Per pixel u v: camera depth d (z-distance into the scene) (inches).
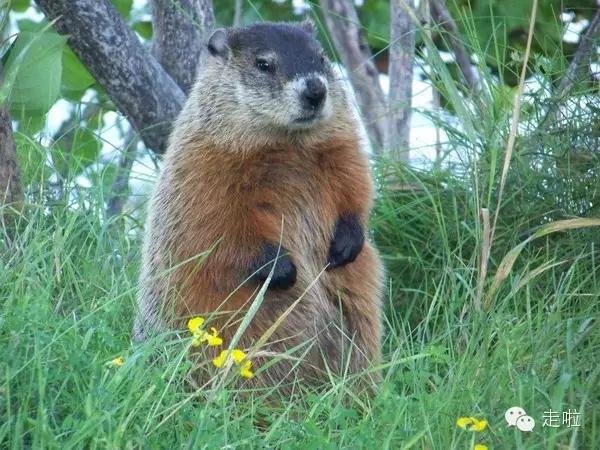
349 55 417.7
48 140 345.1
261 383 256.2
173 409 203.8
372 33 362.6
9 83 285.7
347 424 217.0
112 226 326.0
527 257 302.2
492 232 279.3
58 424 199.0
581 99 327.0
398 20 396.2
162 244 267.7
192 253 261.1
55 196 322.3
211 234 260.4
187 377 239.5
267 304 261.7
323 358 255.4
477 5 438.3
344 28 417.7
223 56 279.0
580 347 245.4
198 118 274.8
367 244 280.7
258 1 486.6
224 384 225.0
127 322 278.5
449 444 202.8
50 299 251.1
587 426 214.2
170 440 199.2
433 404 214.5
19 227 292.0
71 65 378.6
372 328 276.7
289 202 268.1
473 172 320.2
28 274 258.5
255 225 262.1
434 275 314.5
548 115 323.6
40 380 189.3
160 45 380.5
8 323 216.5
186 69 378.0
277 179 267.7
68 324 230.5
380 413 225.0
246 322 226.8
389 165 338.0
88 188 320.2
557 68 352.2
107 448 181.0
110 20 343.3
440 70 305.3
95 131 385.4
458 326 261.1
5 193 287.0
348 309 274.2
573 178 312.5
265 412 229.6
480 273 269.1
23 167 331.6
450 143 332.2
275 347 261.4
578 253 293.7
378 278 281.1
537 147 320.8
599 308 271.0
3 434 184.5
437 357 239.0
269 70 270.5
